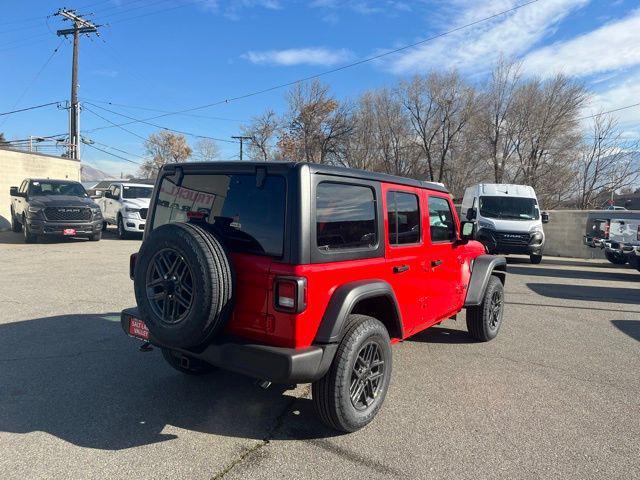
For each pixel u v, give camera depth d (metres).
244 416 3.68
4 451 3.04
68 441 3.20
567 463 3.17
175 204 3.78
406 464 3.08
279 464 3.03
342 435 3.45
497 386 4.52
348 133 47.47
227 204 3.38
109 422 3.49
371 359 3.57
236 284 3.15
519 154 39.28
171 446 3.19
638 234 12.02
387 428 3.58
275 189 3.17
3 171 20.03
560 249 18.91
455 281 5.23
